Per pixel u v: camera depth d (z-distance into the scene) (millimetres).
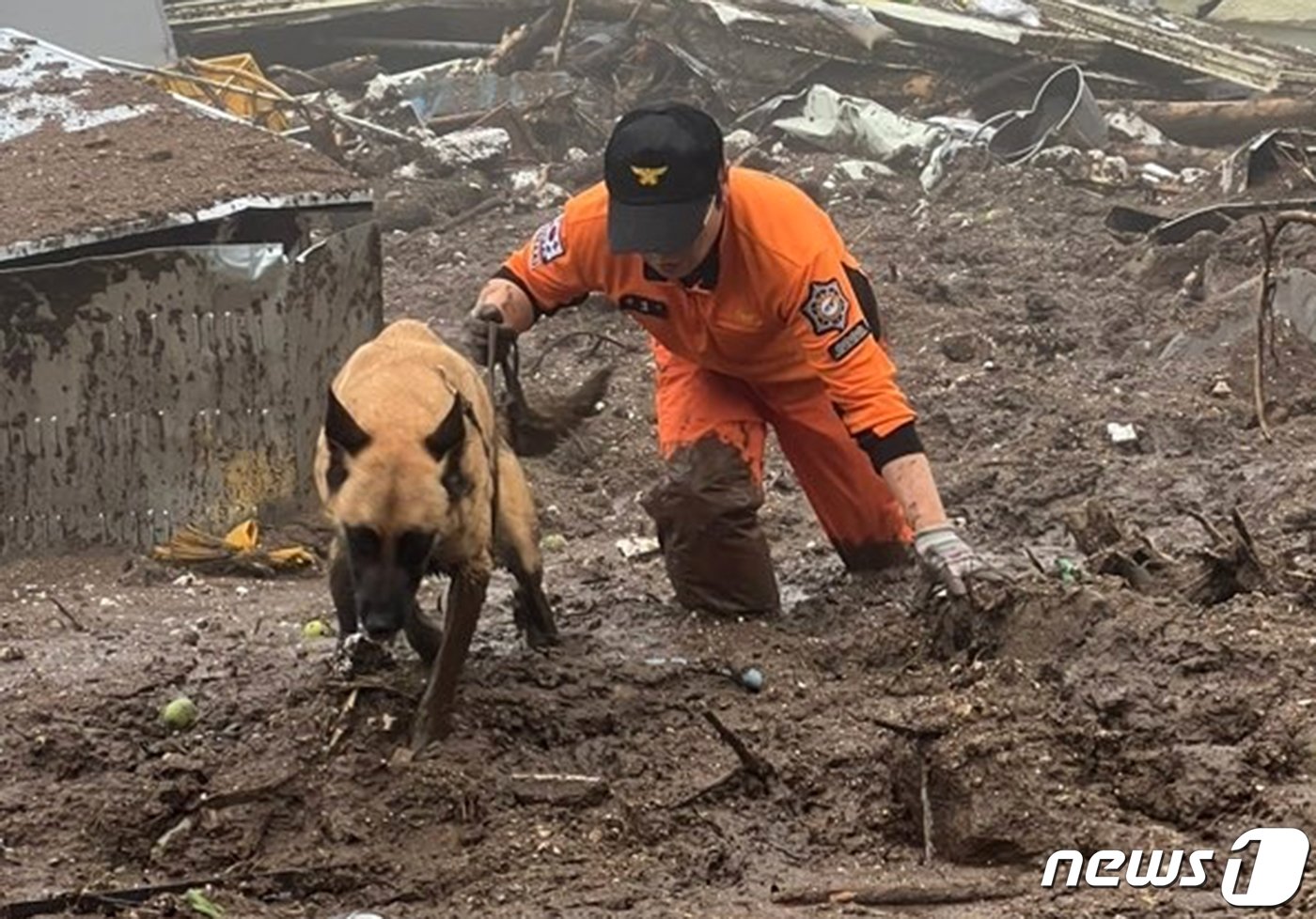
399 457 6180
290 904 5922
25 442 9633
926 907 5730
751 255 7078
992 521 9891
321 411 10242
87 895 5859
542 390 12039
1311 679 6484
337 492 6207
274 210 10281
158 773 6527
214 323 9883
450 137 19297
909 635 7520
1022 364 12625
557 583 8891
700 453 7926
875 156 19406
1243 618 6816
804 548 9445
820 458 8094
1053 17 22250
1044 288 14625
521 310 7461
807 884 5871
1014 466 10391
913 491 7023
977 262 15586
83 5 20406
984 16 22312
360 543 6172
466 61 22375
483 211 17766
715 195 6914
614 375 12492
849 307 7059
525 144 20031
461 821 6203
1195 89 22156
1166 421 11016
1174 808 6051
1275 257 14047
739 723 6938
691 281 7203
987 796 6047
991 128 19047
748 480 7973
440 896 5906
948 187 18031
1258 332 10578
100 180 10258
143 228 9953
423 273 15750
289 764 6453
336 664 7082
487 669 7242
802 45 21578
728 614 8047
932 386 12062
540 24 22609
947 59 21781
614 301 7488
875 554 8391
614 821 6215
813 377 7723
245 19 23156
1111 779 6191
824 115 19984
